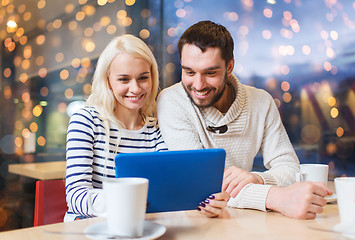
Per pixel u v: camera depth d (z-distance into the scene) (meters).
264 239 0.62
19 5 3.38
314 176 0.96
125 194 0.58
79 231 0.67
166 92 1.32
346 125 2.67
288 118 2.72
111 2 2.66
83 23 2.91
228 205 0.92
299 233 0.66
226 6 2.60
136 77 1.15
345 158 2.67
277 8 2.68
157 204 0.76
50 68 3.25
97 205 0.85
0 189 2.84
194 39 1.09
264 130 1.36
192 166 0.75
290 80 2.73
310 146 2.71
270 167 1.36
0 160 2.94
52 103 3.24
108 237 0.59
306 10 2.73
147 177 0.72
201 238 0.63
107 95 1.20
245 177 0.94
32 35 3.41
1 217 2.63
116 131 1.22
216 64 1.10
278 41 2.71
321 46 2.71
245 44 2.64
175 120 1.25
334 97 2.72
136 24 2.58
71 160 1.08
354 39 2.64
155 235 0.60
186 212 0.82
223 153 0.78
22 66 3.50
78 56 2.96
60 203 1.21
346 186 0.64
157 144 1.30
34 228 0.69
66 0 2.99
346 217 0.65
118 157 0.70
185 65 1.13
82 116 1.16
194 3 2.55
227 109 1.32
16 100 3.44
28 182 2.71
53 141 3.24
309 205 0.77
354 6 2.62
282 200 0.81
